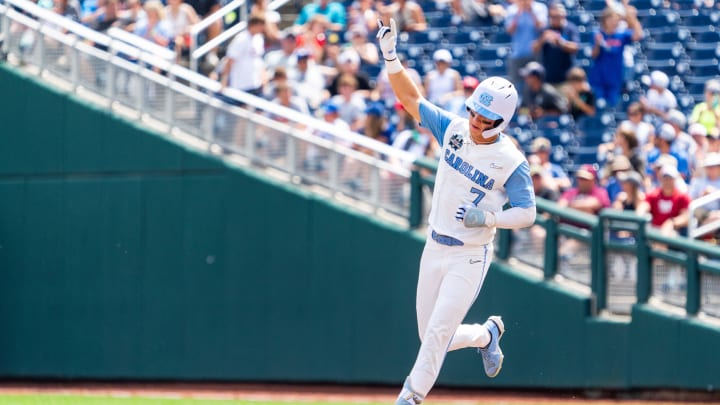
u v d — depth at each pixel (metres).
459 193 27.69
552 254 46.53
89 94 53.41
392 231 48.59
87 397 46.03
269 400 45.56
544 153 51.50
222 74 53.31
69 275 53.03
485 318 47.22
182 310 51.50
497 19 65.19
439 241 27.97
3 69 53.94
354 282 49.22
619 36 60.00
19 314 53.78
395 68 28.22
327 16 61.94
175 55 53.66
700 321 43.41
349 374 49.34
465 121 27.75
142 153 51.97
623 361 44.78
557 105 57.72
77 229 52.88
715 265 43.19
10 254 53.81
